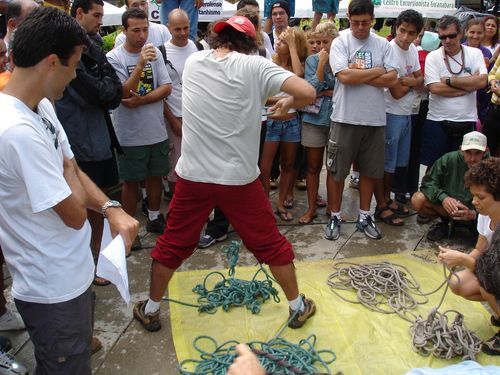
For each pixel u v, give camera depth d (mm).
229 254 3088
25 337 2650
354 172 4801
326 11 5996
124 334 2713
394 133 4035
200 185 2373
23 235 1621
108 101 3045
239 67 2248
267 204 2498
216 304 2895
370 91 3525
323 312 2871
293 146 3977
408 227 4059
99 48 3072
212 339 2645
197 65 2338
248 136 2318
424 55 4633
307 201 4547
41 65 1504
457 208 3561
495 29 5594
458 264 2584
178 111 4012
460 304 2947
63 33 1504
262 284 3027
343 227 4027
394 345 2617
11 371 2250
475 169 2553
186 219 2496
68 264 1696
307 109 3814
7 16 2975
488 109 4508
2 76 2316
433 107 4129
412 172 4539
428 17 9617
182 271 3311
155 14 5625
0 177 1531
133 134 3518
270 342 2553
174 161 4180
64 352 1748
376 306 2924
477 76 3924
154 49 3330
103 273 1832
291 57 3850
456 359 2523
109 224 1927
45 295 1678
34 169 1499
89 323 1839
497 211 2525
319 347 2598
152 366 2486
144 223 4055
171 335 2705
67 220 1607
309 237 3852
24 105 1532
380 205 4164
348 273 3203
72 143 3076
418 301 2980
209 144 2332
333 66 3555
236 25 2301
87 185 1949
